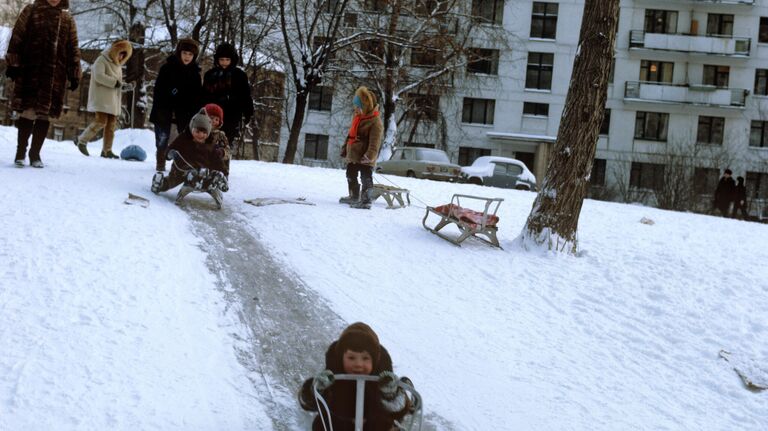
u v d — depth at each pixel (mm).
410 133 37719
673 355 5895
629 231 10375
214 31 27703
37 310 4895
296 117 26891
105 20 31172
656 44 43719
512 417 4555
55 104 9570
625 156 44000
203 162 8859
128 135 19844
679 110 44156
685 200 39438
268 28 28297
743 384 5488
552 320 6414
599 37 8703
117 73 13320
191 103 10344
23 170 9289
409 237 8609
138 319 5027
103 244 6441
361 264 7289
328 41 26734
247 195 10078
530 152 43750
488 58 32094
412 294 6605
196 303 5547
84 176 9477
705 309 6871
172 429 3775
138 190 9055
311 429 3992
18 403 3771
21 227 6566
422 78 31969
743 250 9477
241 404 4188
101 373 4219
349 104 32812
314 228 8430
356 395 3525
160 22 30875
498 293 6957
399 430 3705
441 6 30938
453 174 27531
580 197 8672
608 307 6840
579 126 8633
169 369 4426
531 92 43344
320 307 5949
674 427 4688
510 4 43125
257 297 5941
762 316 6762
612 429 4547
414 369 5059
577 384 5188
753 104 44188
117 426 3711
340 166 42375
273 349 5027
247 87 10359
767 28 44406
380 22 29531
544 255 8430
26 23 9312
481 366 5266
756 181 43344
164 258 6398
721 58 44219
